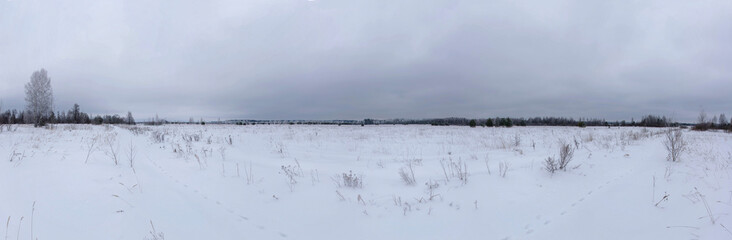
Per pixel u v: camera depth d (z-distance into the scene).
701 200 4.79
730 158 7.59
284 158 10.87
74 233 3.63
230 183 6.88
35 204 4.08
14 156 6.38
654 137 13.80
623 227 4.40
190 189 6.23
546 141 16.19
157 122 47.69
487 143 15.50
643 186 5.80
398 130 29.48
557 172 7.25
